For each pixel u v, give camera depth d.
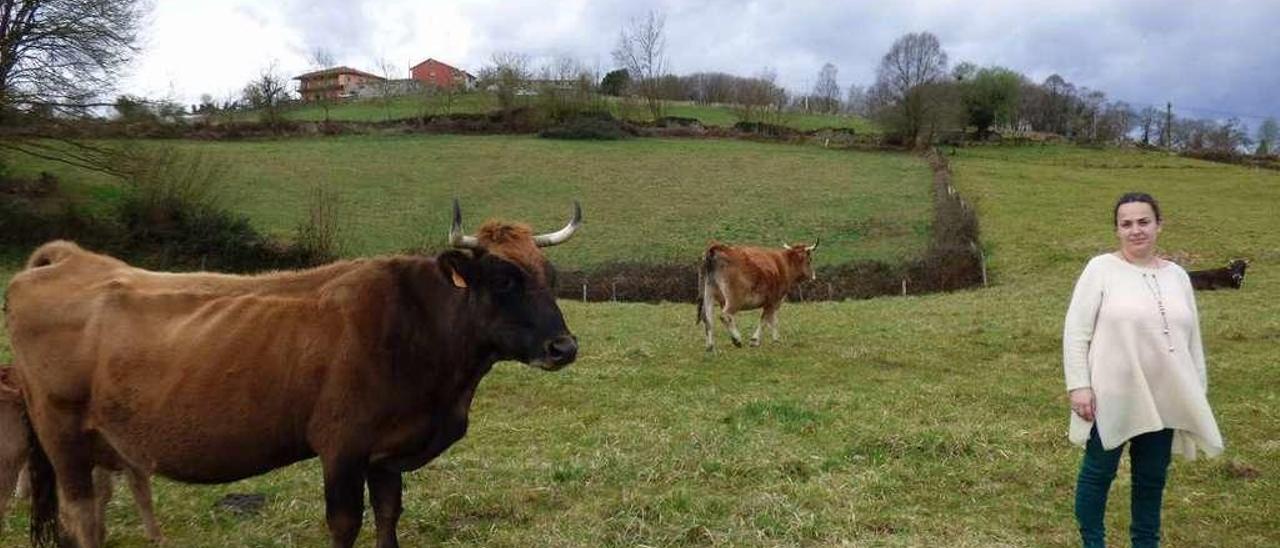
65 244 6.40
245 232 34.97
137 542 6.75
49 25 32.59
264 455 5.58
